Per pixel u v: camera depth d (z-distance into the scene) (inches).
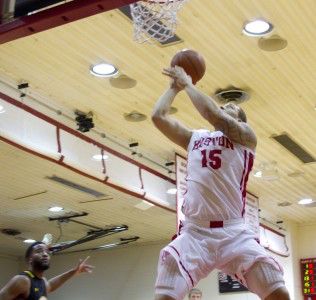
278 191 420.5
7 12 130.3
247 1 207.6
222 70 256.8
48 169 317.7
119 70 257.0
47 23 126.9
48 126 275.1
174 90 125.0
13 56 248.2
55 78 265.9
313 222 505.7
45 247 219.8
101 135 320.2
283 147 342.0
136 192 324.5
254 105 289.0
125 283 533.0
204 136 120.8
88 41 235.5
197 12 213.9
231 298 482.9
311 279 489.1
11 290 207.2
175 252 110.9
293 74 259.6
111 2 119.2
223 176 115.1
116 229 462.6
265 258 109.9
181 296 108.2
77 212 416.2
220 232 111.9
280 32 227.5
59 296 563.2
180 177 339.3
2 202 385.7
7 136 250.8
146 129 317.1
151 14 165.8
